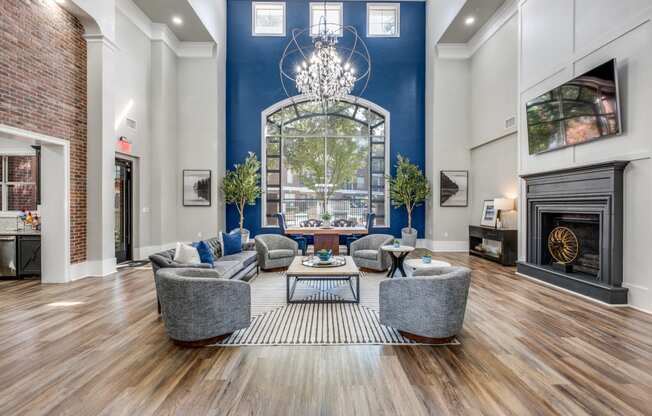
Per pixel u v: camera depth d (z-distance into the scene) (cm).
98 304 380
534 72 523
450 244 831
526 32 542
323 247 673
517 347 270
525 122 551
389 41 898
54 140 458
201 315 268
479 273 555
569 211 451
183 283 262
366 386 214
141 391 207
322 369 236
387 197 902
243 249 571
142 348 267
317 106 920
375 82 899
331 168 928
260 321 334
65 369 233
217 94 818
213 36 788
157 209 731
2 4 387
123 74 630
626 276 375
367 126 922
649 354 257
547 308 368
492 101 719
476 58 789
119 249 654
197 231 809
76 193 498
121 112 625
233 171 879
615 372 230
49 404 193
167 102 757
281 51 891
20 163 564
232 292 284
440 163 833
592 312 354
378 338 289
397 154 900
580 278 422
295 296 425
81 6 475
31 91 423
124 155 648
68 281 480
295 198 925
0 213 560
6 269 489
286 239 598
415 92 900
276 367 239
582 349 266
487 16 706
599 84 389
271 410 189
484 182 768
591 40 412
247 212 890
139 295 417
